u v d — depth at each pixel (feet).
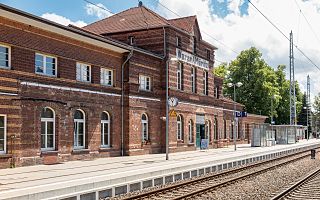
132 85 96.94
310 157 117.50
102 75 90.84
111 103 91.66
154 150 106.22
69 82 79.20
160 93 109.50
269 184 60.44
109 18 123.44
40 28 72.28
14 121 67.00
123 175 55.77
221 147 144.77
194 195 49.34
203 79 132.16
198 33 127.24
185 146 118.32
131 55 95.09
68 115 78.79
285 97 267.59
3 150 65.87
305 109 317.22
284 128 194.70
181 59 116.47
